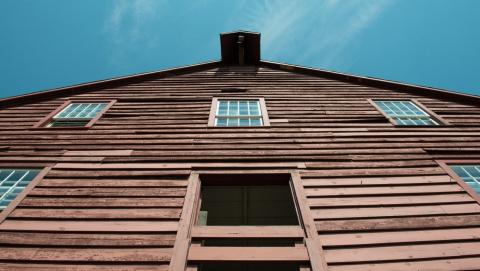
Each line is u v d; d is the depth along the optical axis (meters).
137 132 5.67
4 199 4.12
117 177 4.36
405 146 5.31
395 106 7.33
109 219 3.62
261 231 3.43
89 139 5.44
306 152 4.97
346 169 4.57
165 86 8.27
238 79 8.85
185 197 3.95
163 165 4.61
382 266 3.10
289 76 9.20
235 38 10.37
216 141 5.33
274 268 6.77
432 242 3.39
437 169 4.64
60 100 7.55
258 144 5.22
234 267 6.75
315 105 7.02
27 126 6.12
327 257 3.16
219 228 3.47
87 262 3.10
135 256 3.15
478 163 4.81
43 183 4.22
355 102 7.25
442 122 6.41
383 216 3.71
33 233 3.43
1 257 3.12
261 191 6.07
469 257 3.21
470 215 3.76
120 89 8.13
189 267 3.04
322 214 3.72
